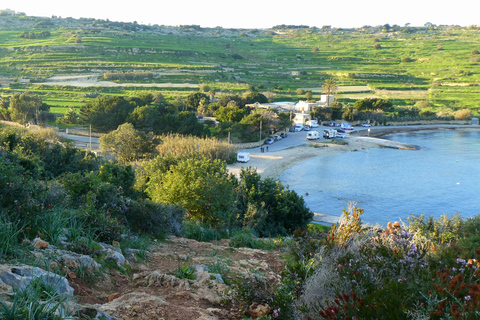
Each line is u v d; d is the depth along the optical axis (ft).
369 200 178.29
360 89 635.66
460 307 15.35
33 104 332.19
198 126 307.58
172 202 60.29
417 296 17.15
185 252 34.37
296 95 588.09
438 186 203.41
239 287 23.07
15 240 21.86
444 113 488.02
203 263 29.99
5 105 374.22
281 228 93.45
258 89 611.47
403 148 317.22
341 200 177.58
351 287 19.77
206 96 471.62
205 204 61.11
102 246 26.91
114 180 77.41
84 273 21.76
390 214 159.12
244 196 98.94
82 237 27.20
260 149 295.48
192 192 59.72
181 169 64.64
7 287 16.06
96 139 301.84
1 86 536.83
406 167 248.93
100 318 16.02
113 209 40.55
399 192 191.21
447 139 372.58
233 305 22.18
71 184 43.73
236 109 366.22
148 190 72.02
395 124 466.70
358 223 29.04
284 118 365.40
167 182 63.16
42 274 17.83
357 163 259.80
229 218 64.34
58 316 14.52
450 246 24.40
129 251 29.43
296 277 23.89
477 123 476.54
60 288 17.75
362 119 466.70
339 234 28.60
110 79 593.83
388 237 27.02
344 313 16.97
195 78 633.20
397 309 15.96
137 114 299.99
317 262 24.91
